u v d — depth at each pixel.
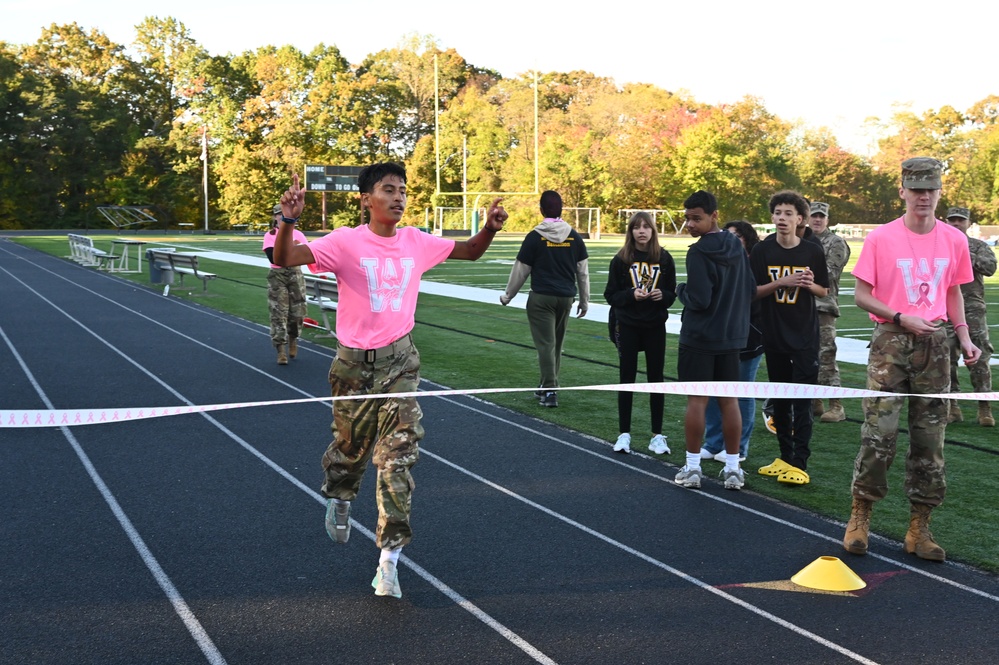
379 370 4.47
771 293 6.46
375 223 4.50
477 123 84.50
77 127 78.06
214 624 4.08
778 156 82.31
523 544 5.15
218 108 80.44
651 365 7.22
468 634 4.00
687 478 6.25
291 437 7.53
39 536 5.20
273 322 11.23
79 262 32.66
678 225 78.12
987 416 8.20
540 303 8.85
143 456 6.91
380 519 4.36
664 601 4.38
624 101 84.44
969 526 5.50
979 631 4.07
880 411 4.96
